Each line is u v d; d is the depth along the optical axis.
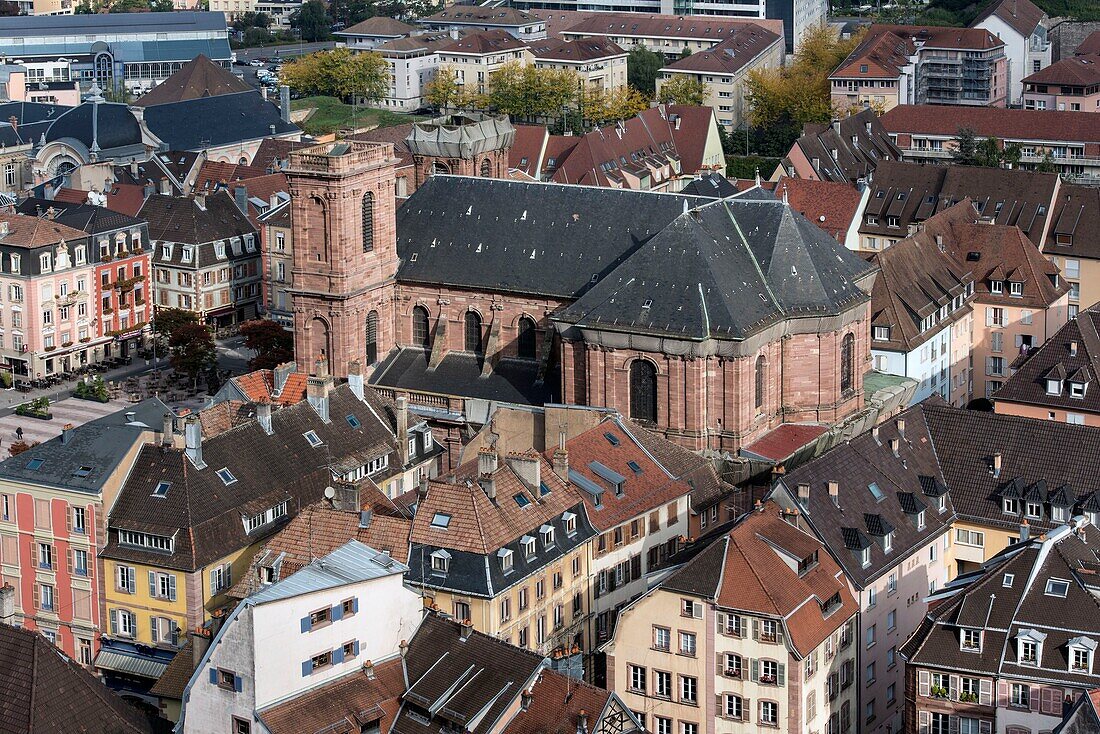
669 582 190.62
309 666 169.00
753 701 188.62
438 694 170.25
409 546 196.62
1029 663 176.38
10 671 167.38
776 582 188.88
